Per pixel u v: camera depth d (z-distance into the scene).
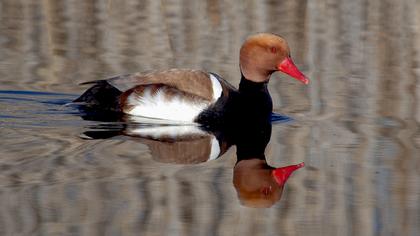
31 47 16.47
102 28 17.78
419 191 9.47
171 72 12.95
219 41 17.12
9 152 10.39
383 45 17.33
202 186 9.51
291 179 9.91
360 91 14.35
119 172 9.82
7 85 13.90
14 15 18.42
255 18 18.48
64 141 11.00
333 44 17.30
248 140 11.62
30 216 8.43
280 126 12.41
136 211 8.66
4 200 8.80
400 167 10.34
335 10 19.19
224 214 8.71
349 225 8.47
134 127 12.05
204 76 12.93
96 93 12.84
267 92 13.12
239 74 15.09
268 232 8.29
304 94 14.20
